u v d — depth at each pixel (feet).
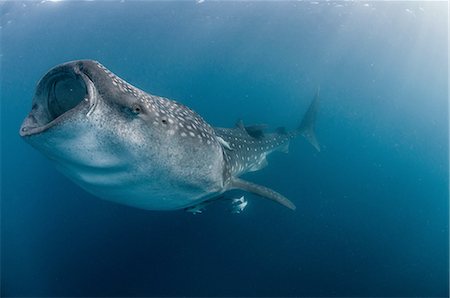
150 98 9.47
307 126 32.19
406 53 90.68
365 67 109.50
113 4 53.21
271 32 77.15
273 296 24.20
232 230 27.91
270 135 24.72
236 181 14.62
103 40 77.61
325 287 25.31
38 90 7.59
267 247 27.22
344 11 59.98
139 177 8.98
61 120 6.63
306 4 56.95
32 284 27.12
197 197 12.01
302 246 27.84
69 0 49.29
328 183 34.99
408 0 52.11
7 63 83.25
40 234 29.71
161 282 24.91
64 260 27.43
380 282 26.78
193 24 68.80
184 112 11.02
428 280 28.09
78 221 30.30
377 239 30.68
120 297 24.39
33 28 59.21
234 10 60.29
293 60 109.81
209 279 24.94
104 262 26.71
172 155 9.55
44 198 33.14
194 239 27.32
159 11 58.75
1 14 49.96
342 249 28.45
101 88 7.50
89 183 8.73
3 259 29.12
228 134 18.60
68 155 7.36
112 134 7.52
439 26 63.98
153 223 28.35
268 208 29.32
